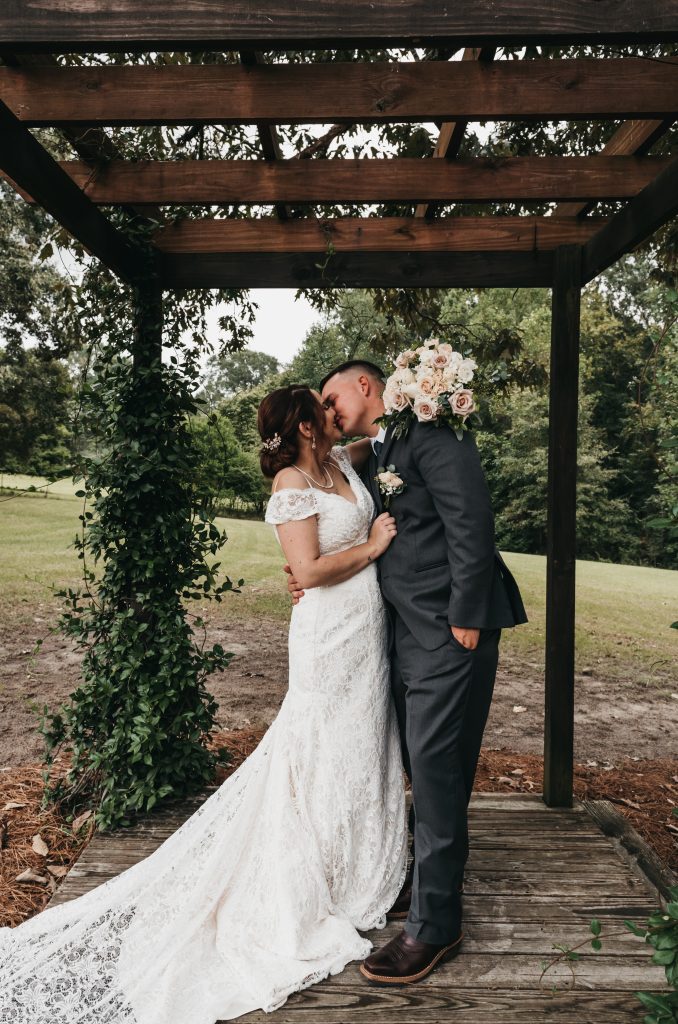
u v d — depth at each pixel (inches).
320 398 93.3
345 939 82.4
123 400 122.6
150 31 62.3
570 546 123.2
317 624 89.4
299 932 81.4
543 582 379.2
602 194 110.3
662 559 630.5
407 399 85.0
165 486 124.9
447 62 88.8
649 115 89.9
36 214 483.2
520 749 167.6
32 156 86.4
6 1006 74.0
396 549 88.4
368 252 127.6
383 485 86.3
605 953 83.5
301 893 83.4
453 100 89.4
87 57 106.8
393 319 187.0
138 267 124.3
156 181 109.9
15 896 99.1
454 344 166.6
